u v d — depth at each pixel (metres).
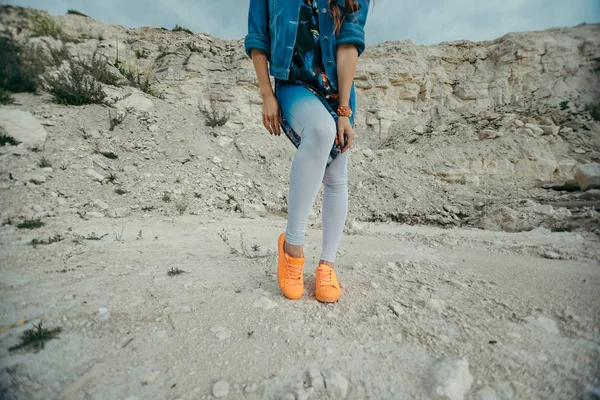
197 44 12.37
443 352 1.20
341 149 1.54
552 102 12.09
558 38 13.34
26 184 4.60
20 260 2.18
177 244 2.94
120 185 5.44
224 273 2.02
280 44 1.49
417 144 11.35
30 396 0.95
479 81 13.49
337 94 1.58
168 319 1.39
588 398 0.98
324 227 1.71
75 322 1.35
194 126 8.59
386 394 1.00
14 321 1.34
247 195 6.57
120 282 1.81
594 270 2.19
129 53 11.67
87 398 0.95
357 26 1.46
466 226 6.46
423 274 2.07
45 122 5.99
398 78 13.32
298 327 1.35
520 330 1.34
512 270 2.19
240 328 1.33
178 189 5.87
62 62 7.33
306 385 1.02
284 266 1.65
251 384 1.02
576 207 6.34
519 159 10.04
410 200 7.64
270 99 1.62
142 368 1.08
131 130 7.11
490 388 1.02
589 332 1.32
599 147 10.27
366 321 1.40
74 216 4.09
